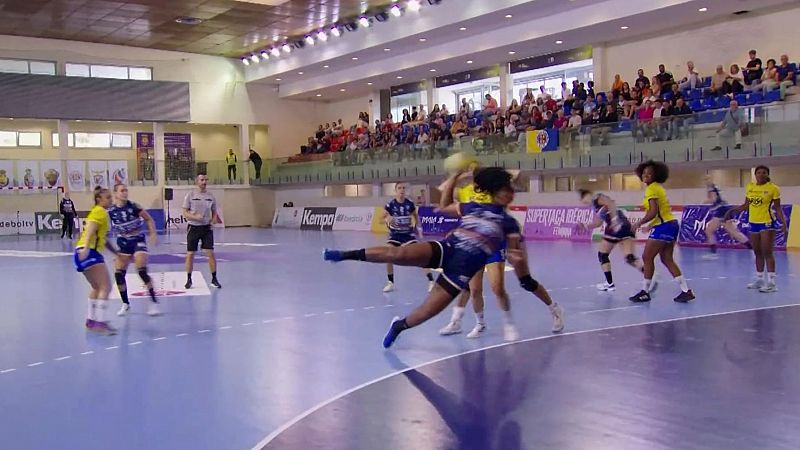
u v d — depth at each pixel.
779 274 11.86
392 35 26.39
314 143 34.44
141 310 9.43
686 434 4.39
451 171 6.62
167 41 31.53
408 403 5.16
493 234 6.09
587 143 21.73
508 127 24.19
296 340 7.41
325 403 5.20
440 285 6.29
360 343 7.21
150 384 5.80
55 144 33.00
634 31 23.03
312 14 26.62
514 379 5.75
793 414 4.74
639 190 21.78
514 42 24.11
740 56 21.38
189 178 34.38
